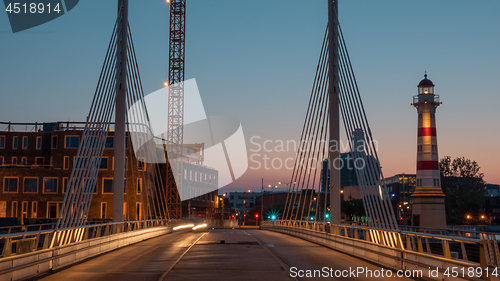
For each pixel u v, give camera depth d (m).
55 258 17.30
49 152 73.75
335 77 33.94
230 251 25.09
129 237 30.70
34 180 68.88
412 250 16.64
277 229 55.38
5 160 73.44
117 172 31.50
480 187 114.12
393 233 19.48
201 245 29.47
